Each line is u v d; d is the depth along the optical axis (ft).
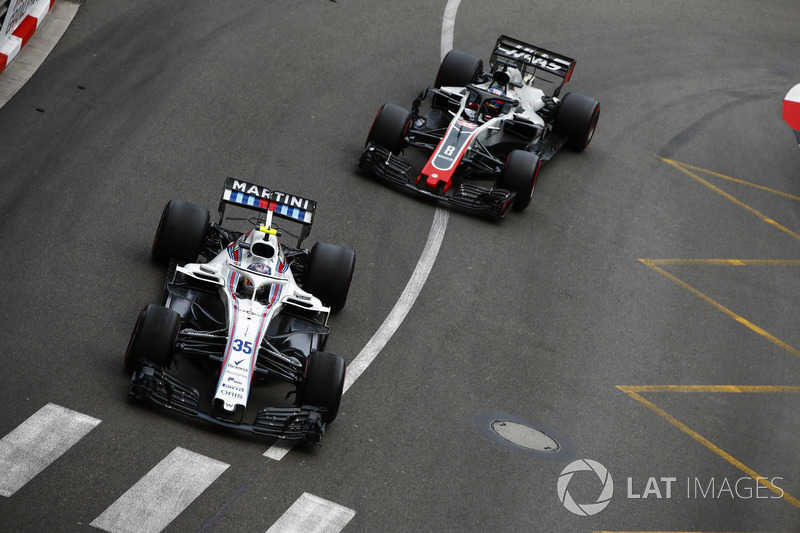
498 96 194.29
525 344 150.71
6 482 99.50
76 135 173.78
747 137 241.35
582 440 133.28
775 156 235.81
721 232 199.62
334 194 176.35
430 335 146.30
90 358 121.49
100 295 134.00
